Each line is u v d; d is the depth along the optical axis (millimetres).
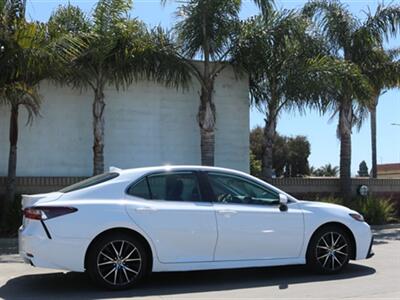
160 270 7922
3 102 16078
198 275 8930
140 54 16641
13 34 13664
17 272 9359
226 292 7727
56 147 17281
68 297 7445
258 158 49562
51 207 7625
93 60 16281
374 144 31438
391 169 59375
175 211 8016
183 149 18484
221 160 18828
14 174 15531
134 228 7809
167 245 7945
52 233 7527
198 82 18656
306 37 18078
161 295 7543
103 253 7719
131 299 7316
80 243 7590
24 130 17016
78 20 16109
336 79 17109
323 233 8828
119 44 16281
